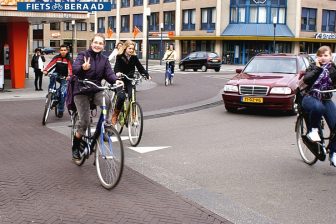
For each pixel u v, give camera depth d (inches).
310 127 266.2
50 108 436.5
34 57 729.6
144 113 495.8
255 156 303.9
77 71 240.7
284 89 470.3
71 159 285.4
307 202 212.2
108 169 226.1
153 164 279.6
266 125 425.7
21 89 749.3
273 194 223.9
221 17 2010.3
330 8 2105.1
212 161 289.0
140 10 2476.6
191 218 188.4
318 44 2113.7
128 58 347.6
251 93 479.2
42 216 187.8
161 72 1348.4
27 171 256.1
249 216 193.3
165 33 2287.2
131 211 195.0
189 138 362.6
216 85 895.7
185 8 2164.1
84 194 217.2
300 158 299.3
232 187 235.0
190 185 237.5
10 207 197.8
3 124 413.1
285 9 2004.2
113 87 243.1
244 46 2012.8
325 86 255.4
